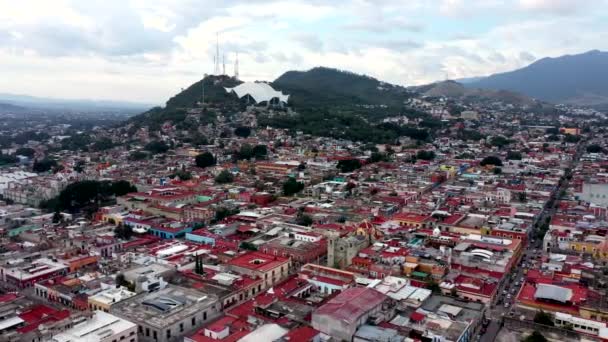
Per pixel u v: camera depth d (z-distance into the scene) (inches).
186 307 5693.9
